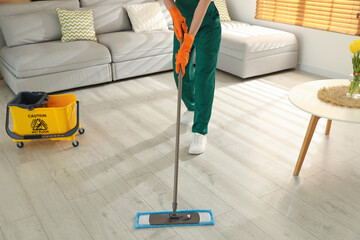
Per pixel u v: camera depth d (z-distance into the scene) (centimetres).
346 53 359
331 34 368
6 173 208
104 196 188
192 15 212
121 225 167
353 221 171
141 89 343
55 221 170
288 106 304
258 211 177
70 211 177
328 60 378
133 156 226
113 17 397
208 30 208
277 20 420
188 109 268
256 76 385
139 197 187
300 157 201
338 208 179
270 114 288
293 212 176
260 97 324
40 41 355
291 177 205
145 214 172
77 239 159
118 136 251
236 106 303
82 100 316
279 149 235
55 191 192
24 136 231
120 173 208
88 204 181
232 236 161
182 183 198
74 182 199
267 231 164
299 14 393
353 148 237
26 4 362
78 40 358
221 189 193
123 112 290
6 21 343
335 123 274
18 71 302
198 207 179
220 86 353
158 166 215
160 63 383
